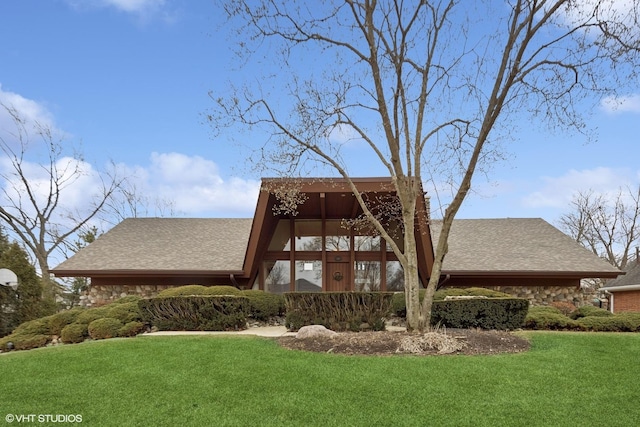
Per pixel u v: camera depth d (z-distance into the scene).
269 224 16.55
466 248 17.98
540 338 9.74
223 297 12.09
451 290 13.98
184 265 16.25
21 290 15.62
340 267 17.25
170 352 8.13
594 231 35.81
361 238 17.44
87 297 16.66
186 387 6.09
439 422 4.88
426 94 9.93
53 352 8.59
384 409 5.23
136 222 20.66
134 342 9.22
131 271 15.83
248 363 7.26
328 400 5.53
